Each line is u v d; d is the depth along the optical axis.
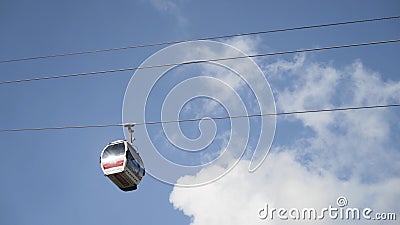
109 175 23.52
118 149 23.59
